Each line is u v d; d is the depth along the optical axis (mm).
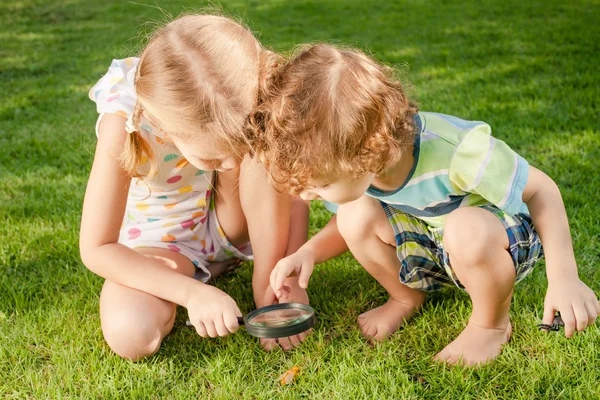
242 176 2381
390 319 2340
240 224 2566
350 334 2312
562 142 3840
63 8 10375
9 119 5020
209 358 2209
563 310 1831
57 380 2109
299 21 8812
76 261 2859
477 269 2002
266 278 2439
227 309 2096
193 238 2566
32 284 2695
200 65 1858
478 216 2012
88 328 2355
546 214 2018
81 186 3670
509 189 1979
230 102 1846
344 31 7941
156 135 2223
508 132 4047
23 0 11070
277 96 1831
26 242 3037
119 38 7996
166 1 10664
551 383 1971
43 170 3918
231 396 2006
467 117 4398
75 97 5582
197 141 1881
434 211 2146
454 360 2107
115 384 2078
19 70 6590
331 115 1773
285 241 2469
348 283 2660
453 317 2371
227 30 1949
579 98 4668
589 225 2855
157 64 1885
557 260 1931
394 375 2049
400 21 8516
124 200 2250
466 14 8734
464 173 1998
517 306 2367
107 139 2174
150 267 2225
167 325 2242
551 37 6883
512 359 2094
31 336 2320
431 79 5547
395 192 2105
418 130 2033
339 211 2268
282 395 1992
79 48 7539
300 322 2039
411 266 2242
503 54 6270
